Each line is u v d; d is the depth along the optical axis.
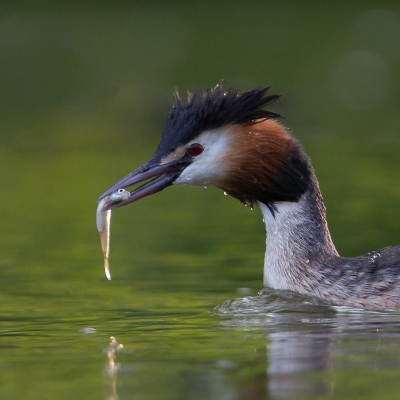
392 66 35.00
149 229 17.92
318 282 12.16
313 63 35.53
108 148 28.30
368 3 41.25
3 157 27.00
